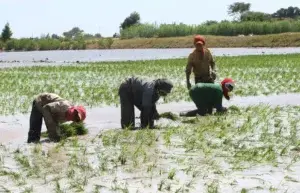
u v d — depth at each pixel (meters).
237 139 13.07
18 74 37.81
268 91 24.11
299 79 29.36
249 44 93.81
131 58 66.88
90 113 18.42
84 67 45.56
